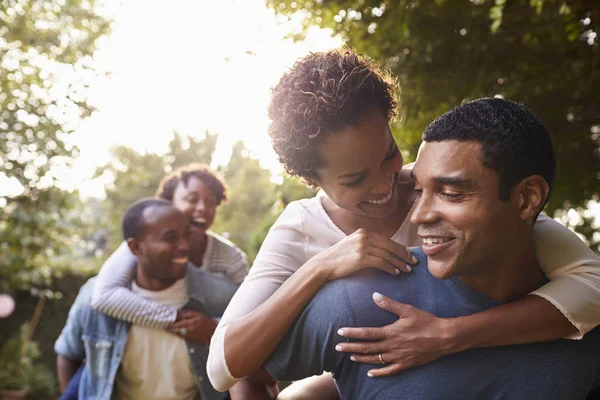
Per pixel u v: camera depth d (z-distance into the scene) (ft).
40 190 27.37
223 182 11.82
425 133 4.31
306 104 4.87
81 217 29.63
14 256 27.07
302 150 5.04
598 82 13.53
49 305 32.63
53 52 27.14
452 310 4.48
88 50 27.12
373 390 4.44
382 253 4.57
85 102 27.37
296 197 14.85
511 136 4.03
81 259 35.09
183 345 9.02
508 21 13.60
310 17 15.08
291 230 5.88
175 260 9.34
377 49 14.93
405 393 4.33
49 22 27.32
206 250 11.36
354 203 5.31
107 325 9.10
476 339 4.26
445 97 14.71
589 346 4.44
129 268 9.52
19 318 32.30
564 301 4.35
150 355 9.01
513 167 4.04
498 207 4.10
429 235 4.20
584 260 4.72
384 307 4.37
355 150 4.89
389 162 5.16
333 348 4.49
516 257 4.37
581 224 16.34
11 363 29.30
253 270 5.70
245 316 4.79
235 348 4.65
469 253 4.15
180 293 9.53
